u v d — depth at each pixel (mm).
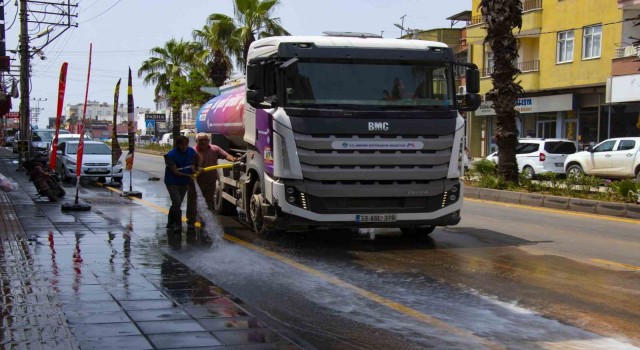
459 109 10492
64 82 16656
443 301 6938
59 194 17750
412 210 10102
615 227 12953
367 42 10180
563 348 5422
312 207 9789
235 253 9656
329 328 5945
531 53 39312
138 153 59344
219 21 37469
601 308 6676
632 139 24047
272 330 5465
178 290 6941
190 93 48562
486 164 21781
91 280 7410
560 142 27250
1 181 19172
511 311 6551
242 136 12219
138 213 14570
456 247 10375
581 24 34750
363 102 9883
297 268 8602
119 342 5074
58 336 5215
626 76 30641
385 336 5711
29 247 9680
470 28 43406
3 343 5016
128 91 18656
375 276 8148
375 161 9812
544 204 17031
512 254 9750
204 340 5156
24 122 30234
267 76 10109
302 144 9648
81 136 14953
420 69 10203
